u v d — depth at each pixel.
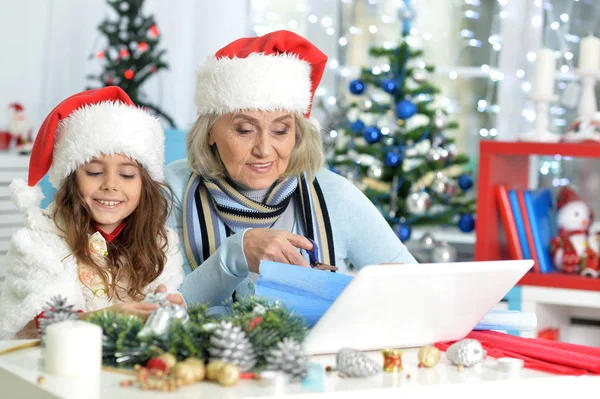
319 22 4.46
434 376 1.19
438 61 4.24
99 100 1.75
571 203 3.09
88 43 4.61
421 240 3.72
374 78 3.79
